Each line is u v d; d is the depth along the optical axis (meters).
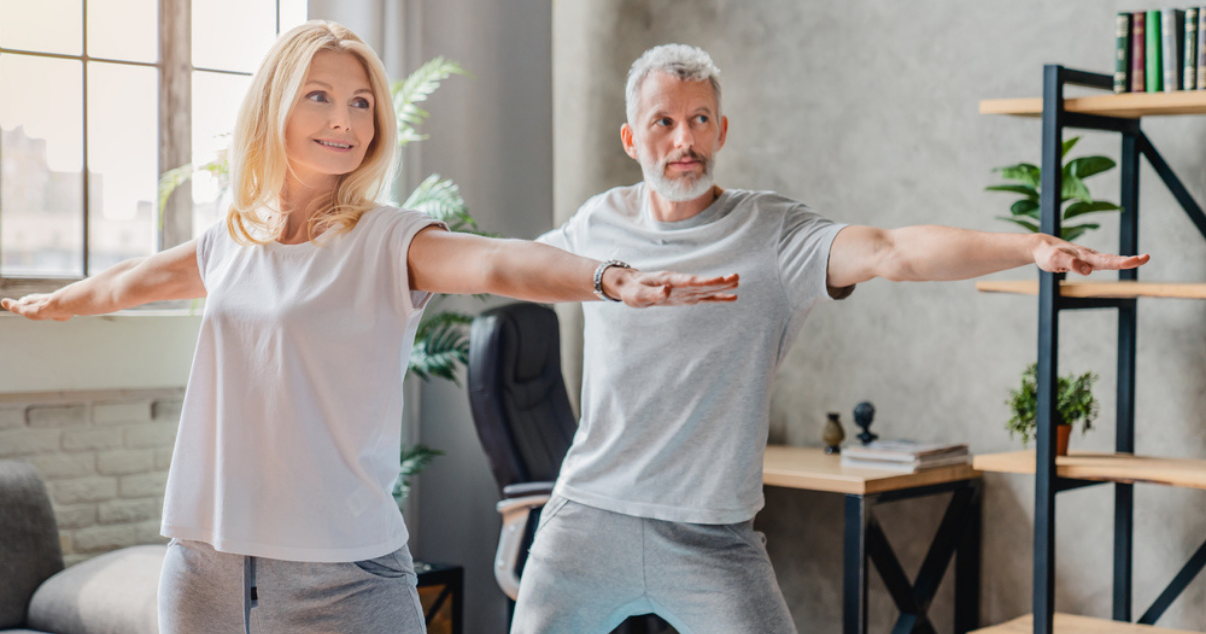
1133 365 2.74
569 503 2.01
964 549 3.15
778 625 1.89
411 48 3.64
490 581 3.89
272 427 1.33
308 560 1.32
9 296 3.05
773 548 3.66
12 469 2.77
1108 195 2.97
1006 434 3.15
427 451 3.41
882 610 3.43
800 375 3.60
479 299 3.83
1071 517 3.03
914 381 3.34
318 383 1.33
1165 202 2.86
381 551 1.36
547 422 3.22
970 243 1.49
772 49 3.67
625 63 4.04
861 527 2.82
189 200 3.41
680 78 1.94
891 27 3.39
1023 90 3.12
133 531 3.23
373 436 1.37
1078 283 2.44
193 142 3.42
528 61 4.00
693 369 1.89
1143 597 2.89
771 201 1.97
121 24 3.28
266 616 1.33
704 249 1.95
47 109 3.15
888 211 3.40
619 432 1.95
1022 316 3.11
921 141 3.33
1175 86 2.41
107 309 1.76
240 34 3.51
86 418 3.15
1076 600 3.02
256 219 1.42
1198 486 2.28
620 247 2.07
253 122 1.38
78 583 2.62
